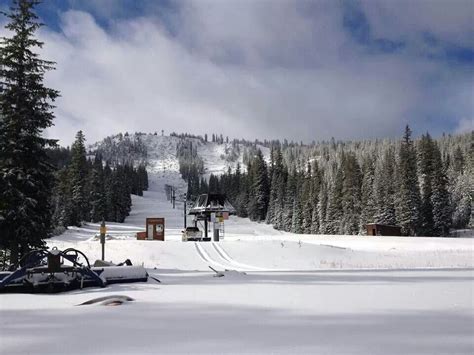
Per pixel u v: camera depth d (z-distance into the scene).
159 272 18.62
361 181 92.00
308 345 5.21
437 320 6.68
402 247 43.72
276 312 7.43
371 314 7.20
